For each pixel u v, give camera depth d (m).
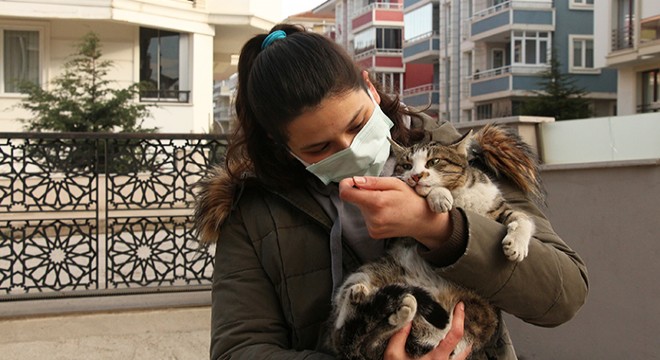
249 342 1.59
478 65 28.59
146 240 5.12
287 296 1.63
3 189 4.96
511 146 1.77
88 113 12.64
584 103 23.97
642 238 3.20
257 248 1.67
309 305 1.62
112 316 4.57
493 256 1.39
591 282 3.49
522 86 25.72
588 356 3.53
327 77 1.49
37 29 14.20
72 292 4.83
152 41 15.19
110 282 5.21
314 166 1.60
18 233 6.82
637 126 3.61
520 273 1.42
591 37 26.00
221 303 1.66
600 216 3.42
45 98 12.69
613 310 3.36
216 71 23.28
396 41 36.44
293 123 1.51
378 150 1.62
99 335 4.30
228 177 1.76
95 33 14.38
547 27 25.77
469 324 1.52
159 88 15.36
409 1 33.97
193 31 15.43
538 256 1.44
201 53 15.68
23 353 4.01
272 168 1.70
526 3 25.70
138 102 14.67
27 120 13.07
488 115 28.09
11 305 4.67
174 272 5.12
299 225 1.66
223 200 1.71
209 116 15.88
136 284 5.21
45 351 4.04
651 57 19.80
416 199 1.37
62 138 4.82
